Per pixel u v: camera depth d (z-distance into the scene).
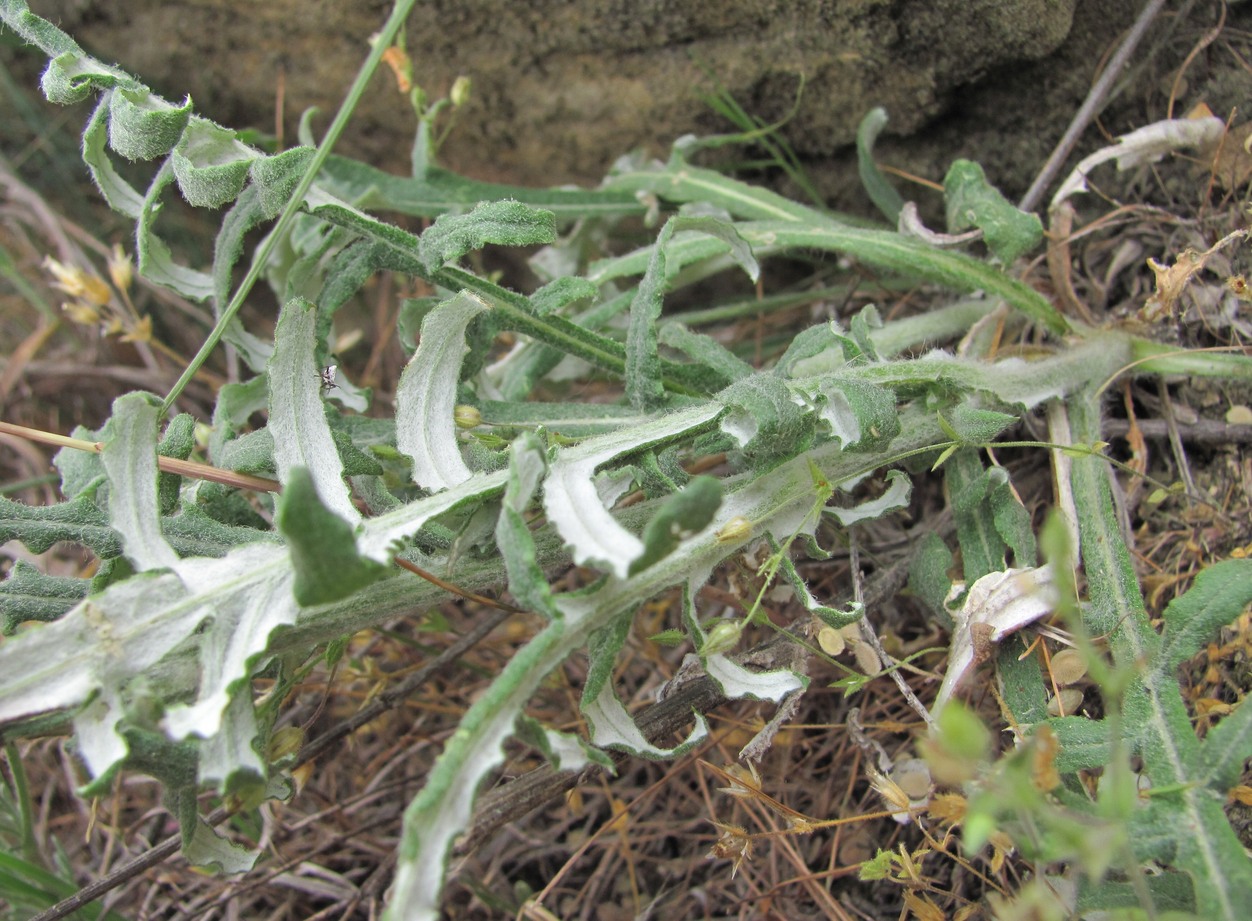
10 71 0.32
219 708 0.13
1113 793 0.12
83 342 0.31
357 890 0.21
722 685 0.15
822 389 0.16
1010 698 0.17
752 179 0.28
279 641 0.15
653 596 0.15
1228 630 0.18
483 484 0.15
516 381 0.21
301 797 0.23
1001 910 0.13
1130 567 0.17
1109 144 0.23
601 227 0.25
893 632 0.21
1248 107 0.21
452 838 0.12
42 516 0.16
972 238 0.20
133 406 0.15
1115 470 0.21
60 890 0.20
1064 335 0.21
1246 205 0.20
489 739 0.13
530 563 0.13
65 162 0.33
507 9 0.25
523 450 0.14
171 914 0.22
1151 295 0.20
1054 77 0.23
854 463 0.17
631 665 0.23
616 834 0.22
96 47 0.30
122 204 0.18
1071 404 0.20
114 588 0.14
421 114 0.24
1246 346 0.20
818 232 0.21
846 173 0.26
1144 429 0.21
